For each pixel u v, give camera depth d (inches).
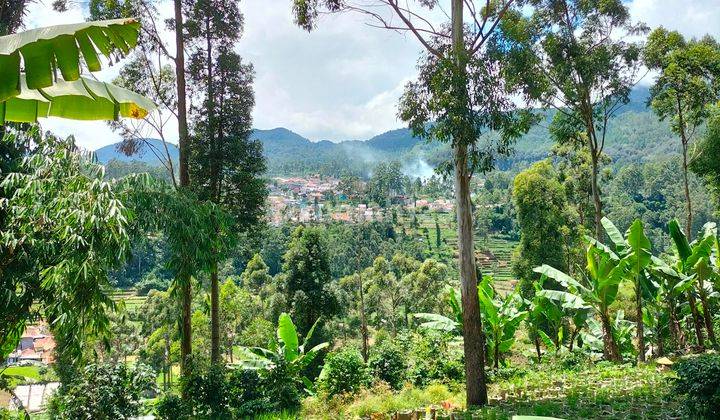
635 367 532.7
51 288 272.5
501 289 2300.7
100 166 287.7
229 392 542.6
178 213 395.2
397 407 466.6
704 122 864.3
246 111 652.7
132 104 142.3
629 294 914.1
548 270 631.8
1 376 318.3
